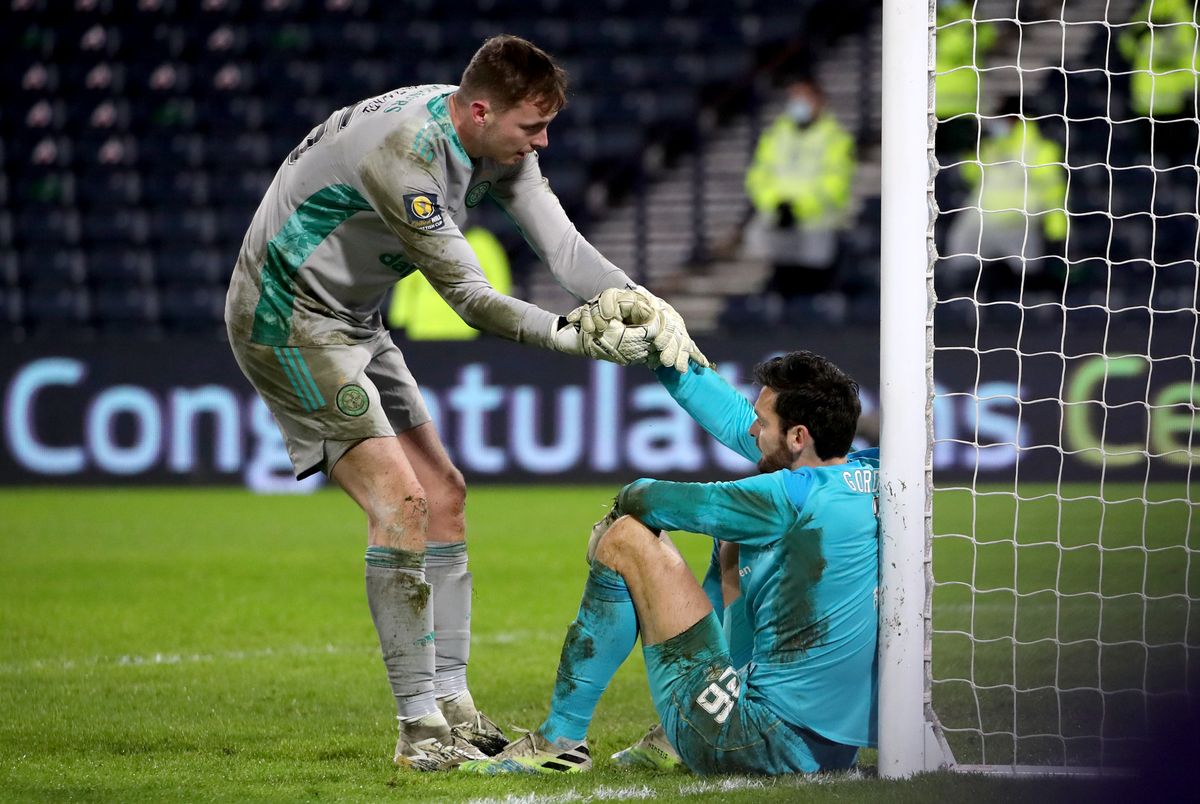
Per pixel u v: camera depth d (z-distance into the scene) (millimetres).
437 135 12594
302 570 28719
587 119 53844
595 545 12352
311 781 12375
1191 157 47719
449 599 14266
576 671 12398
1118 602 22094
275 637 21891
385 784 12133
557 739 12586
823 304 47594
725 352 40000
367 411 13211
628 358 12359
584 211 52844
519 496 39281
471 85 12547
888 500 11906
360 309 13578
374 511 13125
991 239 45969
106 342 41219
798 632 11898
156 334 49812
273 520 35969
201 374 41125
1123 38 49094
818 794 11102
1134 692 15906
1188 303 45250
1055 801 10789
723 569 13359
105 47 55219
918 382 11898
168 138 53688
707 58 54781
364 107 12891
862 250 49281
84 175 52969
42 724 15469
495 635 21938
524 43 12539
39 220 52094
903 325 11914
